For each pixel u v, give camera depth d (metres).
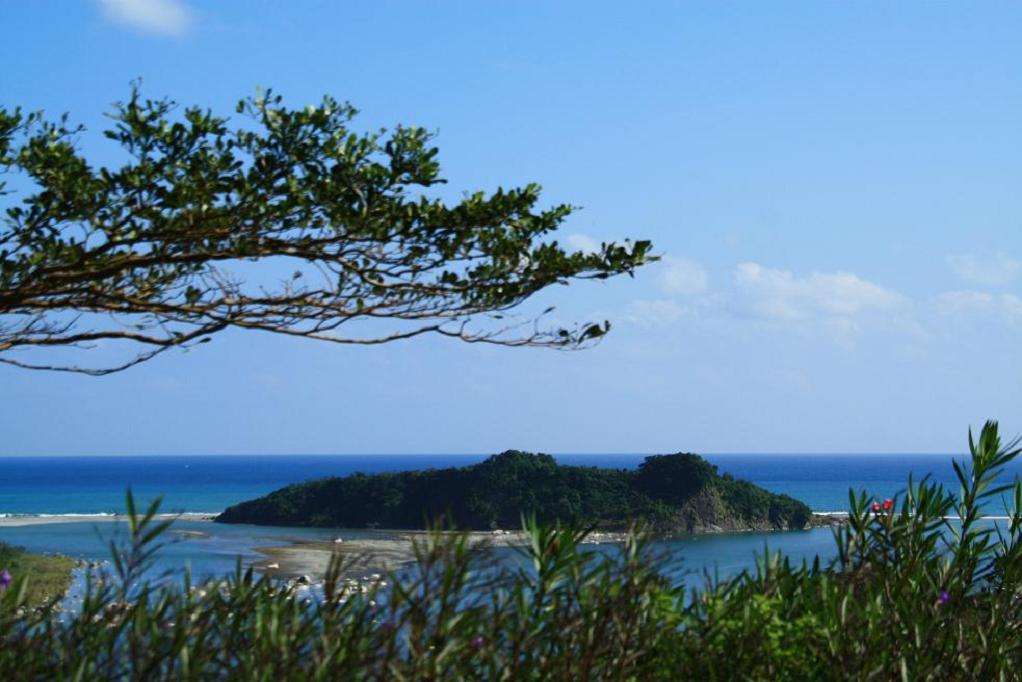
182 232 6.82
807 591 4.04
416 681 2.81
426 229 7.20
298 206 6.95
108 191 6.69
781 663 3.52
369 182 7.09
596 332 7.67
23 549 49.06
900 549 4.46
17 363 7.21
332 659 2.81
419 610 2.87
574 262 7.43
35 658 2.78
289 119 6.85
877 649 3.57
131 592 3.07
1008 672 3.97
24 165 6.64
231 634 2.95
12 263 6.62
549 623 3.16
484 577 3.14
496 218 7.30
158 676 2.73
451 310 7.41
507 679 2.99
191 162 6.85
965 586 4.44
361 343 7.38
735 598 3.75
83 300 7.06
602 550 3.36
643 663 3.33
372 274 7.27
